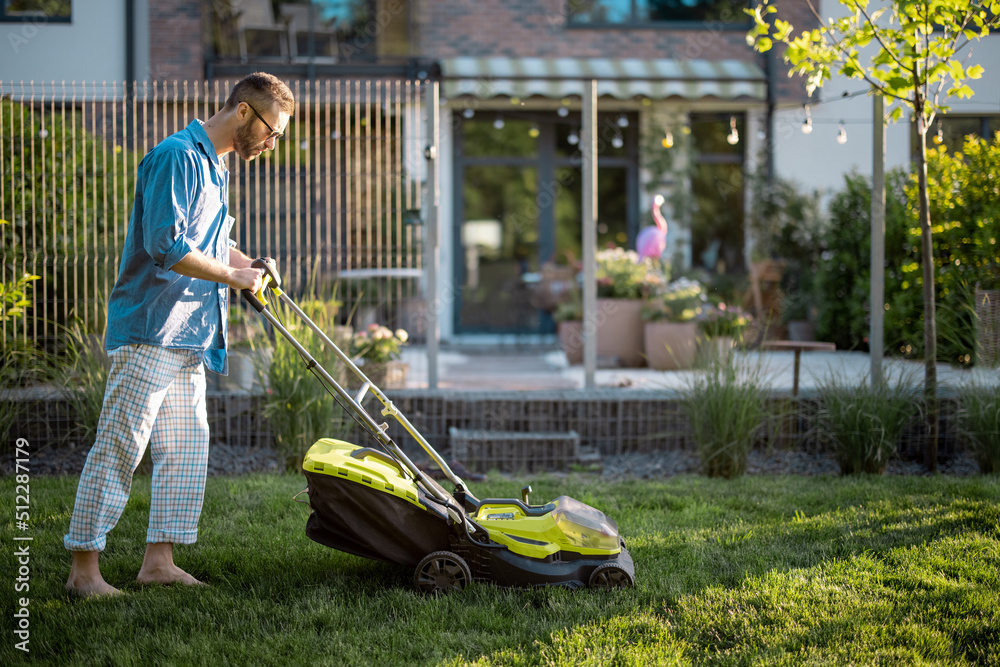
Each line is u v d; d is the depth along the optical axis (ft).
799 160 34.47
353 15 34.06
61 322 20.15
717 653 8.35
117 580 10.36
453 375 25.57
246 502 13.75
